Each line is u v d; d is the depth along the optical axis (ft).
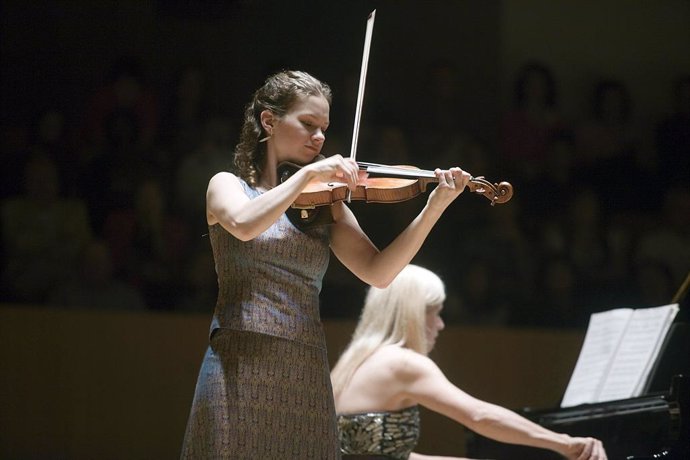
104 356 48.32
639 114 66.90
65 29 60.08
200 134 57.77
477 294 57.47
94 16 60.54
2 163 54.19
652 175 64.08
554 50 67.05
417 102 64.18
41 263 52.44
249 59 62.44
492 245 58.54
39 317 47.96
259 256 21.86
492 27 66.39
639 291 59.82
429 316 32.27
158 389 48.55
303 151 22.84
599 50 67.51
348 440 30.89
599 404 31.63
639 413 30.50
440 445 49.98
